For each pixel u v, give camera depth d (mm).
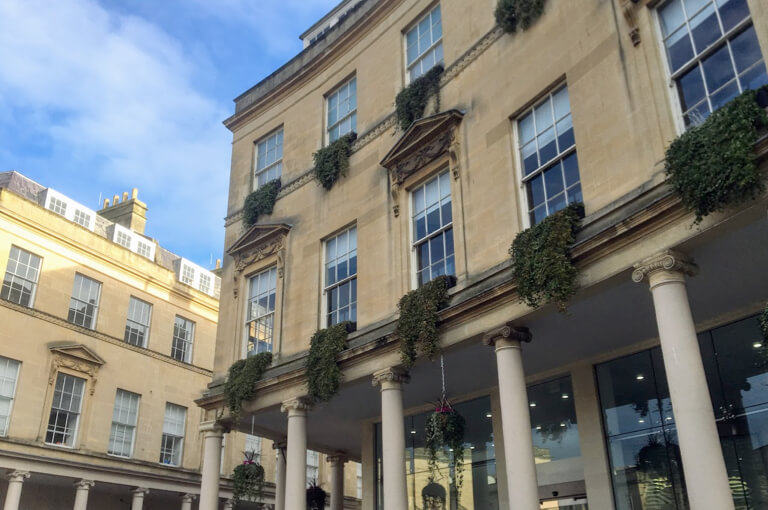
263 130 21812
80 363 28859
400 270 15133
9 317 26547
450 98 15234
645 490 12281
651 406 12625
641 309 11719
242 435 35844
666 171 9352
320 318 17125
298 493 15305
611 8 11828
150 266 33938
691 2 10664
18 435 25609
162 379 32969
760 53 9469
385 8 18172
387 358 14188
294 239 18750
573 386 13938
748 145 8297
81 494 27047
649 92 10773
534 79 13172
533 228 11570
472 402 16203
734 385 11570
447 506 15844
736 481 11188
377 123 17297
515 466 10906
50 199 32281
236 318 19641
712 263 10125
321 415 18328
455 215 14133
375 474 18141
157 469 30688
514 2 13898
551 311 11422
